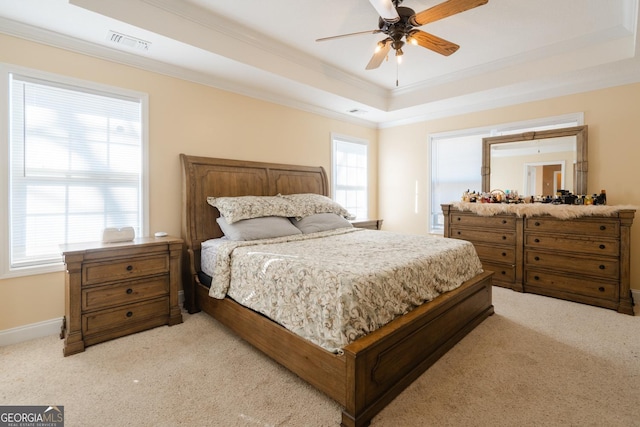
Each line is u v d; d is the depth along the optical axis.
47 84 2.41
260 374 1.91
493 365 2.00
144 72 2.88
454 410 1.58
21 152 2.34
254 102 3.73
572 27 2.82
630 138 3.22
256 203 3.12
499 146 4.06
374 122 5.30
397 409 1.59
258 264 2.16
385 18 2.07
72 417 1.53
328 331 1.58
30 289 2.37
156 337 2.40
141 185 2.89
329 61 3.56
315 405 1.63
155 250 2.54
